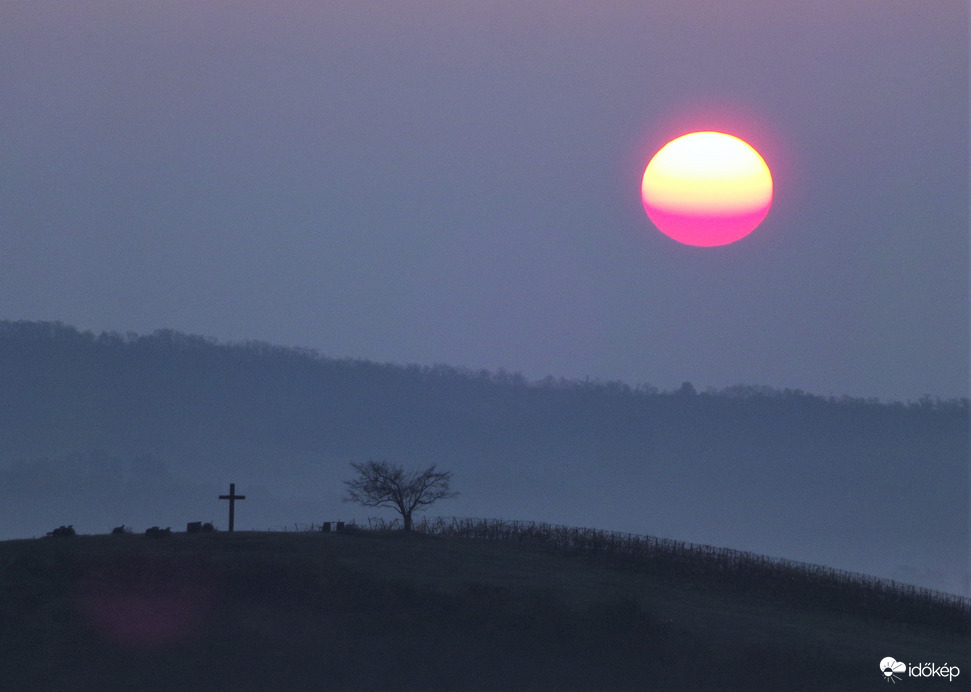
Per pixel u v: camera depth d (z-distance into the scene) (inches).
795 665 6254.9
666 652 6279.5
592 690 5915.4
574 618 6510.8
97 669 5792.3
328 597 6638.8
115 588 6589.6
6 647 5885.8
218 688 5718.5
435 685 5885.8
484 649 6210.6
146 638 6067.9
